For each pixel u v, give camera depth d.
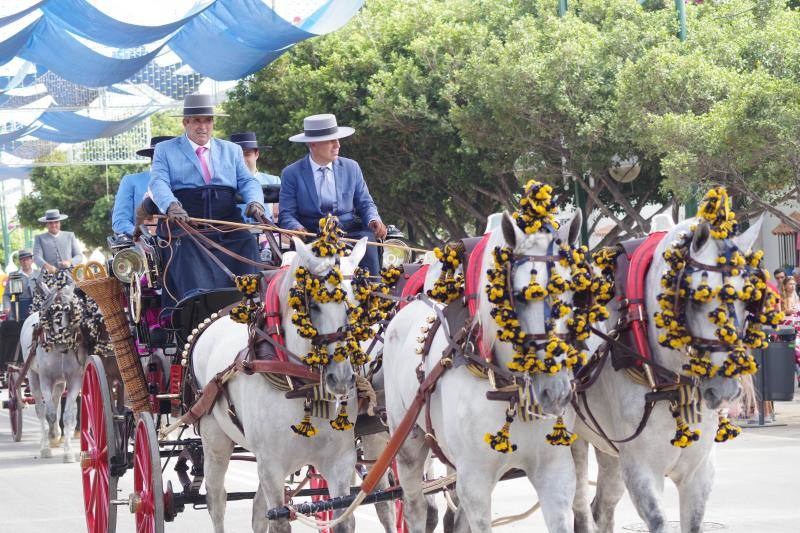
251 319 9.36
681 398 7.57
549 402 7.05
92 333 19.08
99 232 62.34
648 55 24.06
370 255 11.58
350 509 8.67
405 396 9.00
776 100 20.97
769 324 7.23
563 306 7.00
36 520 13.75
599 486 9.34
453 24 31.98
